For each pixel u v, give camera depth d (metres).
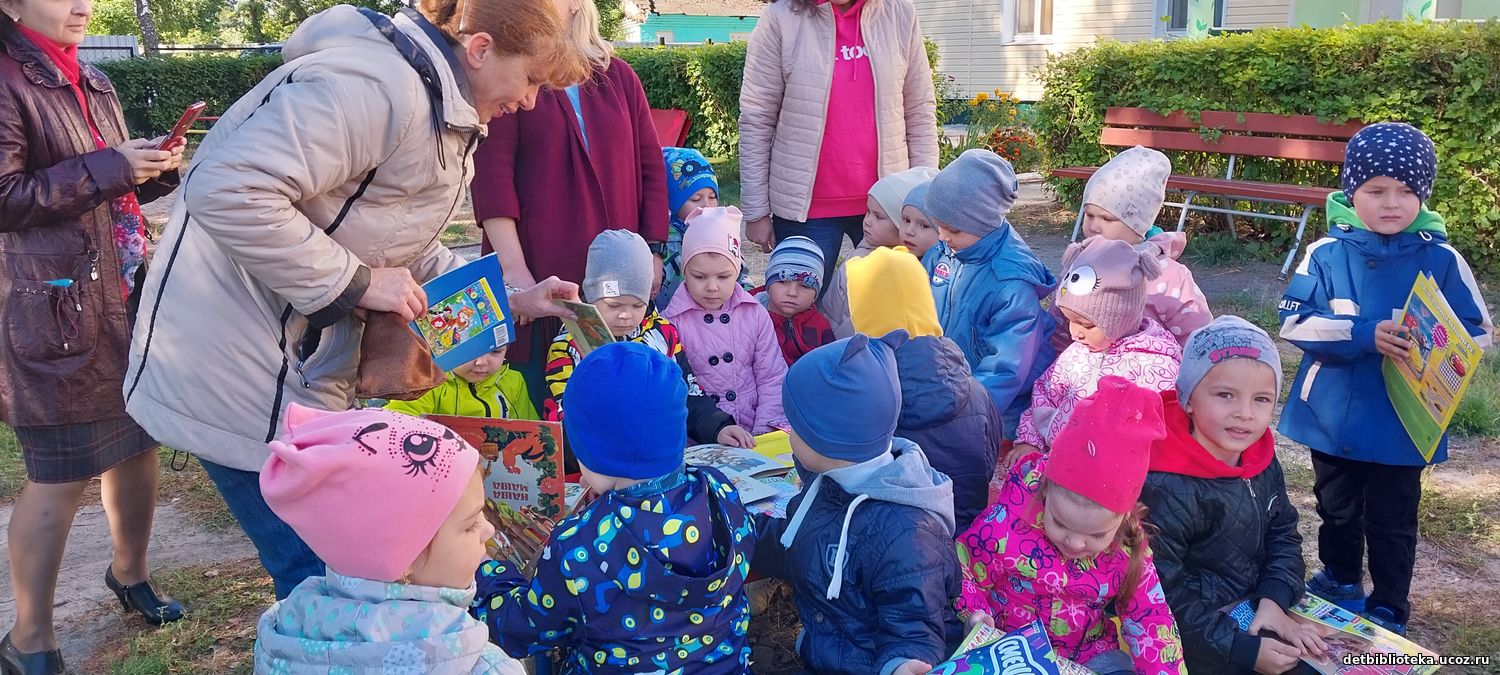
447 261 2.79
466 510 2.02
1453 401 2.83
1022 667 2.31
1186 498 2.79
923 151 5.09
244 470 2.39
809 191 4.86
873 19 4.80
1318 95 8.37
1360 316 3.29
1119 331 3.30
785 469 3.26
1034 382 3.66
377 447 1.90
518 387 3.47
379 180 2.33
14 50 2.88
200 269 2.34
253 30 38.62
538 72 2.42
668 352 3.82
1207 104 9.09
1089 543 2.50
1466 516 4.07
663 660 2.44
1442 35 7.61
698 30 46.09
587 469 2.45
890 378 2.58
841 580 2.62
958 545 2.81
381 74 2.23
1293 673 2.69
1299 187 8.30
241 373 2.34
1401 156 3.20
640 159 3.97
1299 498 4.33
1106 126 9.98
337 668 1.90
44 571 3.10
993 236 3.71
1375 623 3.01
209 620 3.53
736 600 2.56
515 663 2.03
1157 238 3.83
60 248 2.97
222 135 2.24
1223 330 2.81
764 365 4.00
